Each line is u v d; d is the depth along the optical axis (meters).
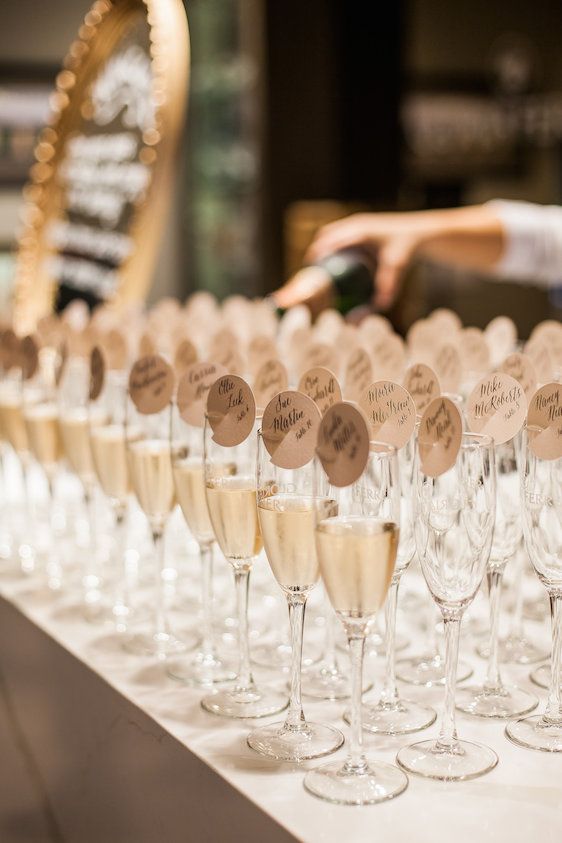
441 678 1.34
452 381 1.58
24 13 5.32
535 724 1.17
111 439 1.60
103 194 3.01
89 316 3.08
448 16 6.25
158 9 2.69
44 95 5.41
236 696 1.26
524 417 1.23
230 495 1.24
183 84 2.71
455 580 1.07
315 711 1.25
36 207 3.32
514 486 1.26
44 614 1.58
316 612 1.62
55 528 1.90
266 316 2.22
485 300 6.24
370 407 1.23
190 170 5.76
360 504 1.05
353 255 2.76
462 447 1.05
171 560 1.88
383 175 5.77
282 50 5.51
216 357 1.63
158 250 5.77
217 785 1.07
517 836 0.94
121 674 1.34
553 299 6.25
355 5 5.55
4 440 2.04
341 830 0.95
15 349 1.94
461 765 1.07
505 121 6.50
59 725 1.45
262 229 5.73
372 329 1.91
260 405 1.42
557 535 1.14
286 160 5.63
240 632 1.30
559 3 6.46
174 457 1.40
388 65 5.68
